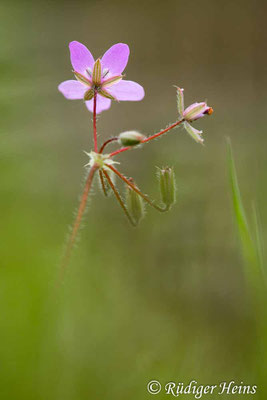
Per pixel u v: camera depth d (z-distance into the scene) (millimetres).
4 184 260
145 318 227
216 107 465
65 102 392
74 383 193
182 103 205
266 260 199
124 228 270
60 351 193
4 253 224
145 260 256
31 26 391
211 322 234
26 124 284
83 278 227
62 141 339
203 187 282
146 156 334
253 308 193
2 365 188
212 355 214
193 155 318
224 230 267
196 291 247
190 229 267
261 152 325
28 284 206
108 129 418
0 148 265
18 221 246
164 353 210
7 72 281
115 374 199
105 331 211
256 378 193
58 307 196
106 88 206
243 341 221
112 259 248
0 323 193
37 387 188
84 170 328
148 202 206
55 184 286
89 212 280
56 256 227
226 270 254
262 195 260
